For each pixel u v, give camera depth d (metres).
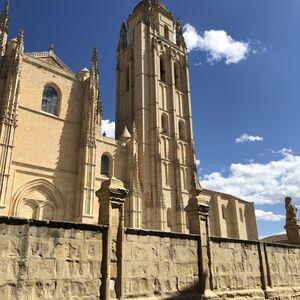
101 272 10.32
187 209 14.72
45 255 9.34
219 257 14.51
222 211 76.81
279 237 55.88
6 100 37.59
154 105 62.16
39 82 43.50
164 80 68.69
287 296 16.72
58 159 42.47
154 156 58.06
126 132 55.28
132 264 11.16
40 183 39.75
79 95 47.88
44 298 9.02
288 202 21.80
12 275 8.62
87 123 45.09
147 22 69.62
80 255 10.02
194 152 65.44
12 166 37.78
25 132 40.16
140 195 50.81
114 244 10.80
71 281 9.63
